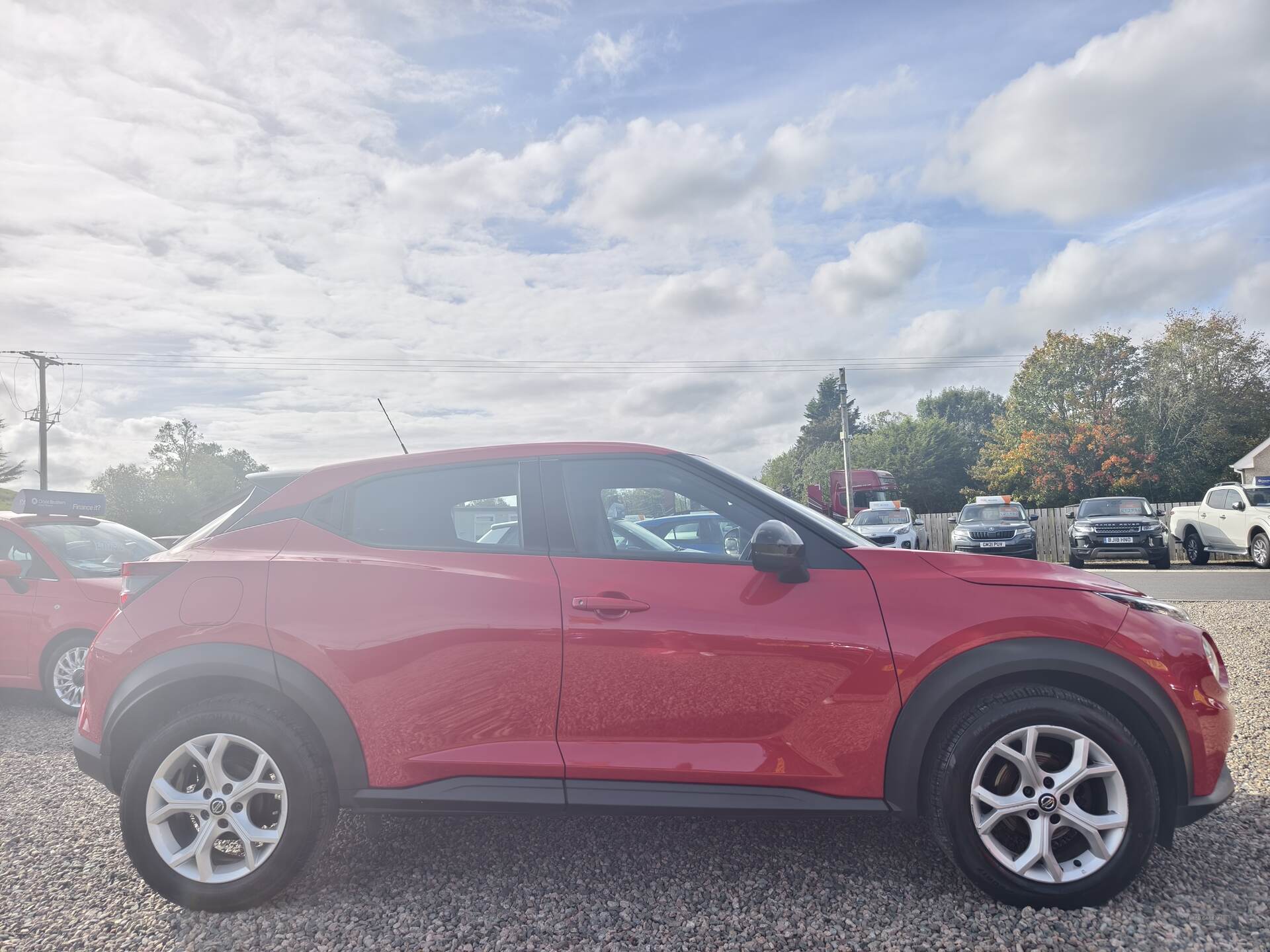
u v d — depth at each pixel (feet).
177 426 248.52
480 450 10.64
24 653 19.60
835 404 311.06
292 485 10.48
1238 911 8.52
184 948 8.45
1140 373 142.41
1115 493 130.52
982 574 9.43
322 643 9.29
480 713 9.27
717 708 9.12
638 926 8.59
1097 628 8.83
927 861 9.98
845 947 8.07
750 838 10.86
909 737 8.88
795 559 9.04
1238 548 53.11
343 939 8.52
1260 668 19.60
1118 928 8.27
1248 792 11.80
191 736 9.20
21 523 20.72
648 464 10.45
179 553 10.11
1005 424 157.99
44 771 14.94
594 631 9.20
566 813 9.06
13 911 9.35
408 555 9.88
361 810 9.27
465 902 9.23
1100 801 8.86
